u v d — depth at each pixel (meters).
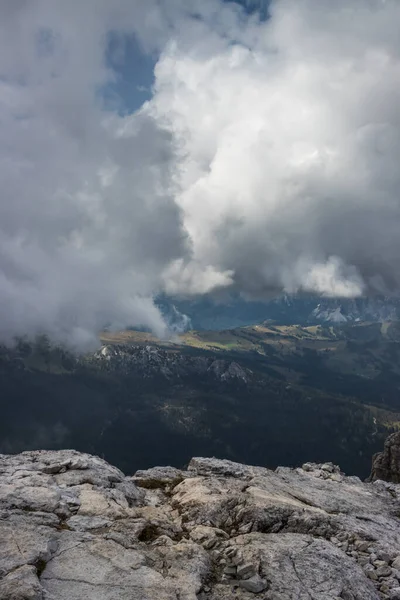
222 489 18.14
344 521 16.45
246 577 11.82
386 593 12.35
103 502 15.27
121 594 10.27
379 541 15.29
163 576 11.25
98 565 11.34
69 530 13.05
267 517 15.52
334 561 13.00
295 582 11.66
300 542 13.92
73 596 10.01
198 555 12.41
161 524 14.46
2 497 14.43
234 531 14.94
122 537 12.90
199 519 15.52
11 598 9.15
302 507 16.80
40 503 14.38
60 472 18.09
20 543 11.66
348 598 11.38
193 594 10.55
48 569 10.94
